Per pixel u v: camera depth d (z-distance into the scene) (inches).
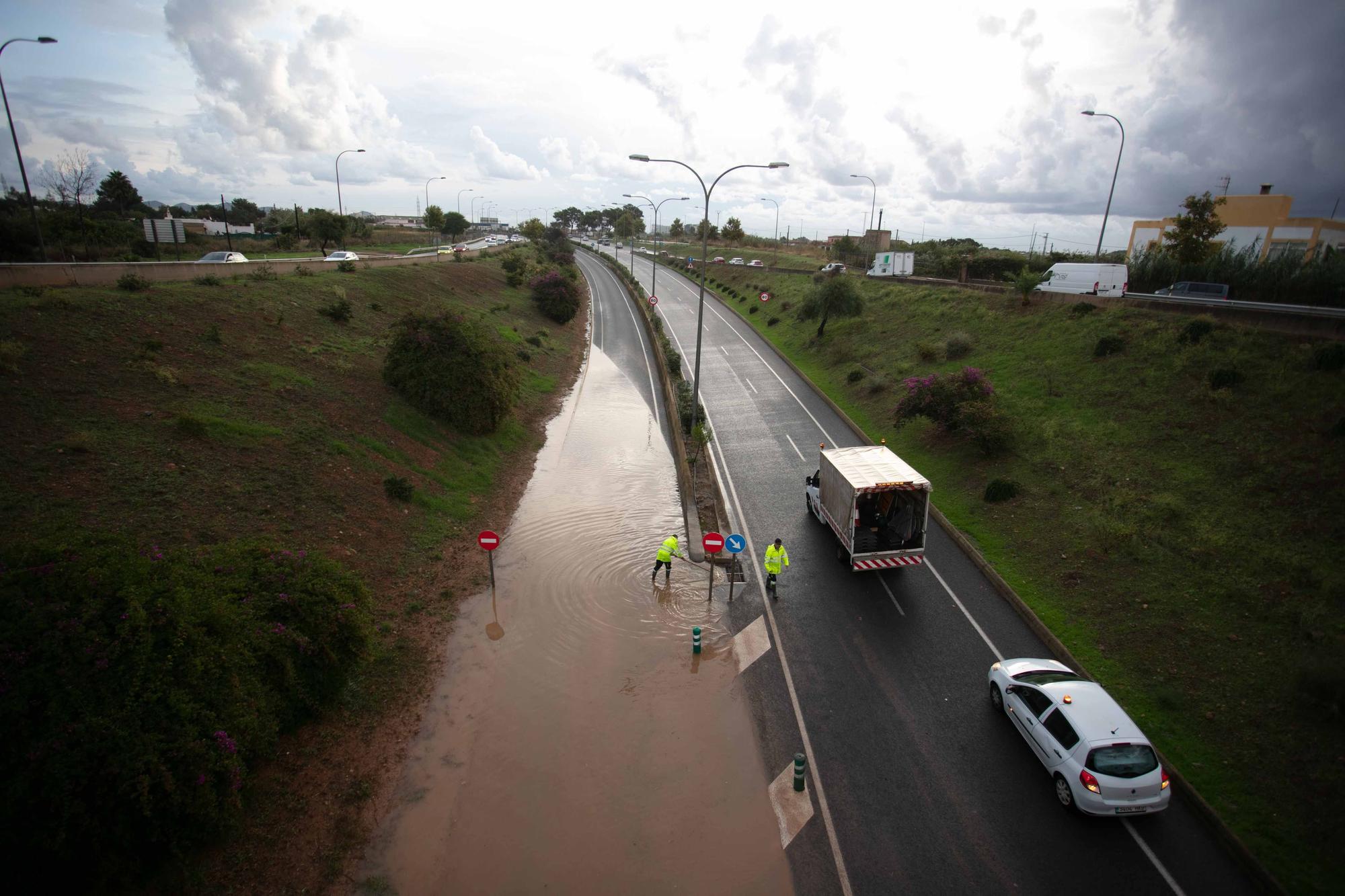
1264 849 397.7
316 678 476.7
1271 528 641.0
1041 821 429.4
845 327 1845.5
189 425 695.7
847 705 542.3
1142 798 410.0
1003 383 1154.7
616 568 765.9
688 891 382.0
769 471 1070.4
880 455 802.2
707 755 487.8
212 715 378.6
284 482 706.8
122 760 333.4
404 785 450.3
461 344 1080.2
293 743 459.8
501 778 460.8
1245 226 2028.8
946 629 644.1
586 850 406.9
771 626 652.7
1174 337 1028.5
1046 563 714.8
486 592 701.9
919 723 521.3
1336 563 576.4
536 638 625.3
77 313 845.8
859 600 697.6
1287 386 815.7
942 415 1016.2
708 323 2458.2
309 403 883.4
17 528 492.7
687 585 731.4
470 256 2930.6
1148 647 569.6
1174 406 886.4
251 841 384.5
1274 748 457.1
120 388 729.0
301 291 1333.7
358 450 841.5
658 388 1648.6
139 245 1915.6
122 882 336.2
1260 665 519.8
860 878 390.9
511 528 865.5
